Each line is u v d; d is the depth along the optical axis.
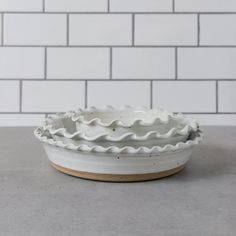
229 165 0.61
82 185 0.50
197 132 0.58
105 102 0.97
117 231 0.37
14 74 0.96
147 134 0.49
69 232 0.36
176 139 0.53
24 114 0.97
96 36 0.96
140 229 0.37
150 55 0.96
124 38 0.96
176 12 0.95
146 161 0.49
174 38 0.96
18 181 0.52
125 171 0.50
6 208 0.42
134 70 0.96
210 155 0.67
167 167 0.52
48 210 0.42
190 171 0.57
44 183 0.51
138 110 0.66
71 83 0.97
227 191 0.48
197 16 0.95
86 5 0.95
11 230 0.37
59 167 0.55
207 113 0.98
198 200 0.45
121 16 0.95
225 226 0.38
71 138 0.50
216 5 0.95
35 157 0.65
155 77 0.96
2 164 0.61
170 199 0.45
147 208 0.42
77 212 0.41
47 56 0.96
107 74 0.96
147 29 0.95
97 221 0.39
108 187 0.49
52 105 0.97
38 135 0.56
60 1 0.95
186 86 0.97
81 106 0.97
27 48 0.96
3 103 0.97
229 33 0.96
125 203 0.44
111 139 0.49
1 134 0.87
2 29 0.95
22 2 0.95
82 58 0.96
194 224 0.38
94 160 0.50
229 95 0.97
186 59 0.96
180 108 0.97
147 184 0.51
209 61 0.96
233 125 0.98
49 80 0.97
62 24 0.95
